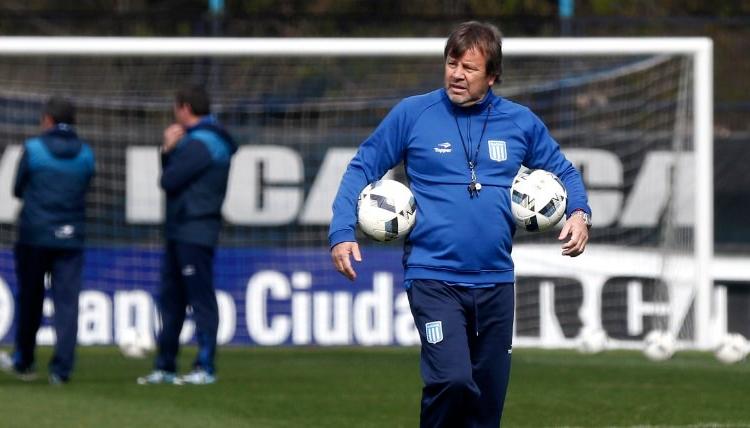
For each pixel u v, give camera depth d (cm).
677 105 4919
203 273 3444
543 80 5294
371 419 2875
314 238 5038
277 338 4847
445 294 1831
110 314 4859
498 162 1864
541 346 4891
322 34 5994
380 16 4981
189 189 3412
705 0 6894
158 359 3544
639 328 4888
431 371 1812
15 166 4938
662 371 3925
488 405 1891
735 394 3334
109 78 5388
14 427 2694
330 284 4869
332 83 5325
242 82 5316
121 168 5062
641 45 4647
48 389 3384
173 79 5366
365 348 4816
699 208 4653
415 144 1864
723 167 5225
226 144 3459
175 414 2928
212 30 5006
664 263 4797
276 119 5159
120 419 2834
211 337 3522
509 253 1881
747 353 4244
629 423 2803
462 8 6650
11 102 5081
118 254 4909
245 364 4191
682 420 2850
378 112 5222
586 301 4906
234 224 5019
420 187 1867
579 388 3466
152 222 5000
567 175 1927
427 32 5934
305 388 3478
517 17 5088
